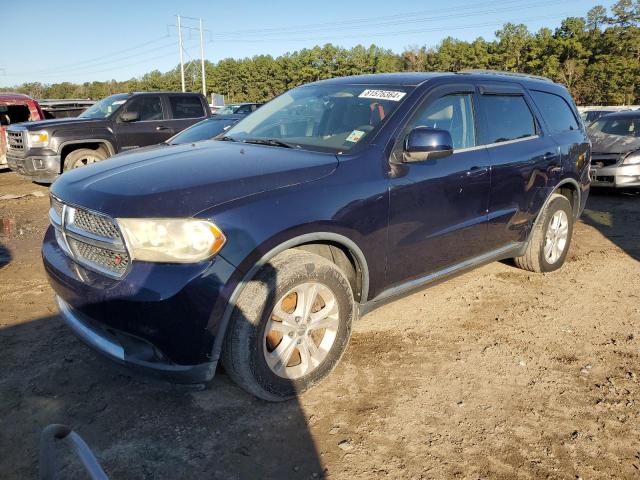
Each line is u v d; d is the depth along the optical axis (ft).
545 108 15.40
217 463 7.70
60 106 47.29
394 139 10.57
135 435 8.26
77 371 10.05
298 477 7.47
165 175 8.85
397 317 12.87
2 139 36.60
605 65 208.54
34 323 12.10
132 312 7.66
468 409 9.13
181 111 34.58
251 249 8.05
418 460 7.85
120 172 9.34
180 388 8.32
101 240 8.16
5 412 8.76
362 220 9.58
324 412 8.95
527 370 10.48
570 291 14.82
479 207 12.41
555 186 15.14
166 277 7.59
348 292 9.59
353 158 9.95
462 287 14.99
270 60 317.83
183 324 7.67
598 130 34.14
